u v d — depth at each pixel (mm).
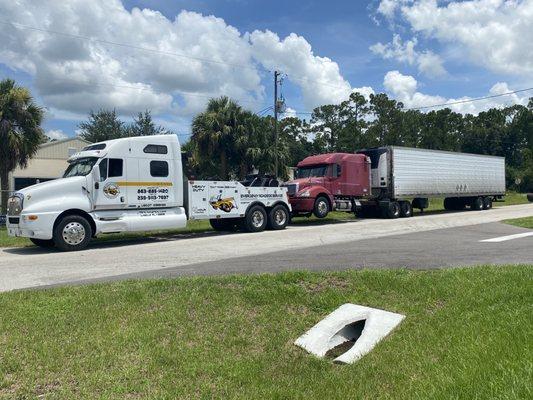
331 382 4074
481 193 30406
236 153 35031
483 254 9930
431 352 4484
